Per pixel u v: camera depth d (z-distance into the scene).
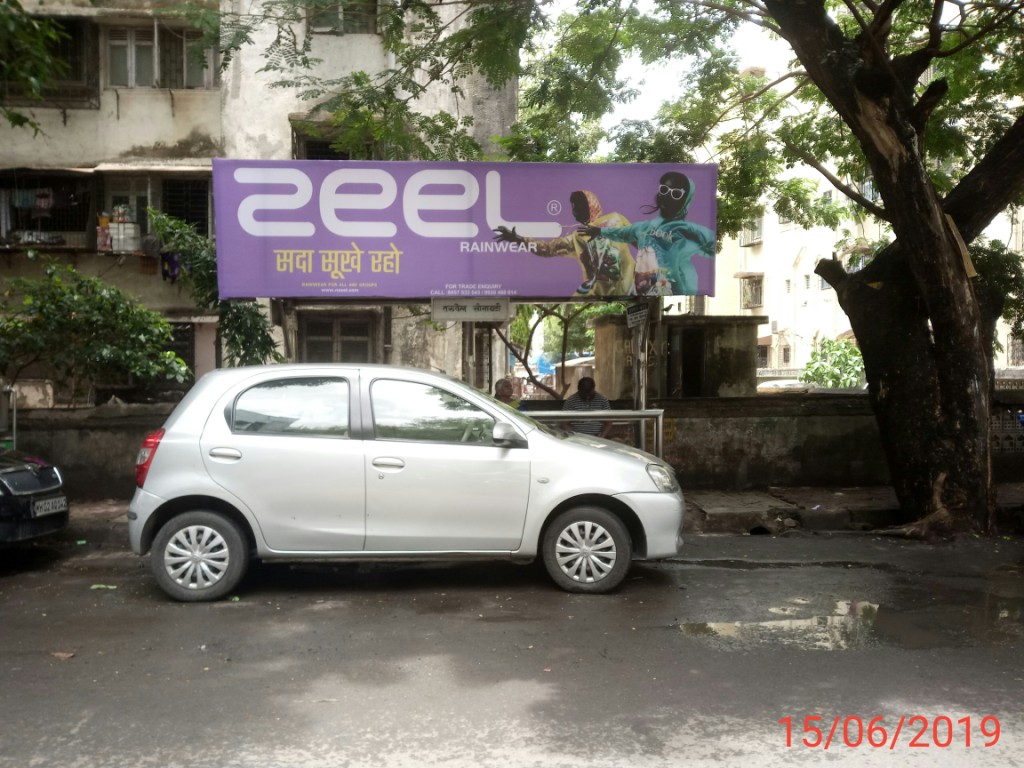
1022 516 9.27
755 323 17.33
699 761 3.62
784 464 10.98
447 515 6.32
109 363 10.17
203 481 6.22
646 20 10.44
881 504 9.70
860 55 8.13
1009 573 7.16
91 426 10.22
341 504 6.26
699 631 5.49
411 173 8.67
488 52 9.39
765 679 4.60
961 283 8.50
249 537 6.46
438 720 4.07
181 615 5.98
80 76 17.25
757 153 11.60
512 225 8.79
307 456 6.25
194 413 6.36
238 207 8.55
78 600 6.46
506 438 6.34
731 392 17.31
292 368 6.49
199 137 17.38
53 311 9.62
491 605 6.16
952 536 8.45
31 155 17.30
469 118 10.51
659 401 10.77
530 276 8.84
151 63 17.41
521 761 3.64
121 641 5.38
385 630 5.57
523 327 23.25
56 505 7.73
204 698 4.38
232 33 9.56
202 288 10.84
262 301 15.27
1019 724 4.01
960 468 8.65
